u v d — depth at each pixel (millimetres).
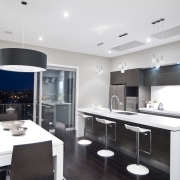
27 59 1841
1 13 2973
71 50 5566
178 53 4332
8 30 3805
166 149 2848
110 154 3609
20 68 2129
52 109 5586
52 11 2889
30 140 2139
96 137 4652
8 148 1836
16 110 5375
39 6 2729
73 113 6020
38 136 2324
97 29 3674
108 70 6590
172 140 2479
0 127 2844
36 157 1688
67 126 5949
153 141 3076
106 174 2822
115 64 6414
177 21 3217
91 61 6141
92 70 6172
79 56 5859
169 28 3582
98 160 3375
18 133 2340
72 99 6004
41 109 5281
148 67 5238
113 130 4031
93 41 4547
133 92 5879
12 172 1591
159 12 2875
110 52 5766
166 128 2553
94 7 2742
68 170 2951
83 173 2850
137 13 2924
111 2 2588
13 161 1588
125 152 3705
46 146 1735
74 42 4664
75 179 2654
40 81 5238
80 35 4074
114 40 4438
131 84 5594
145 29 3643
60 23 3385
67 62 5598
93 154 3686
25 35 4133
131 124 3510
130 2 2580
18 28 3676
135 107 5383
